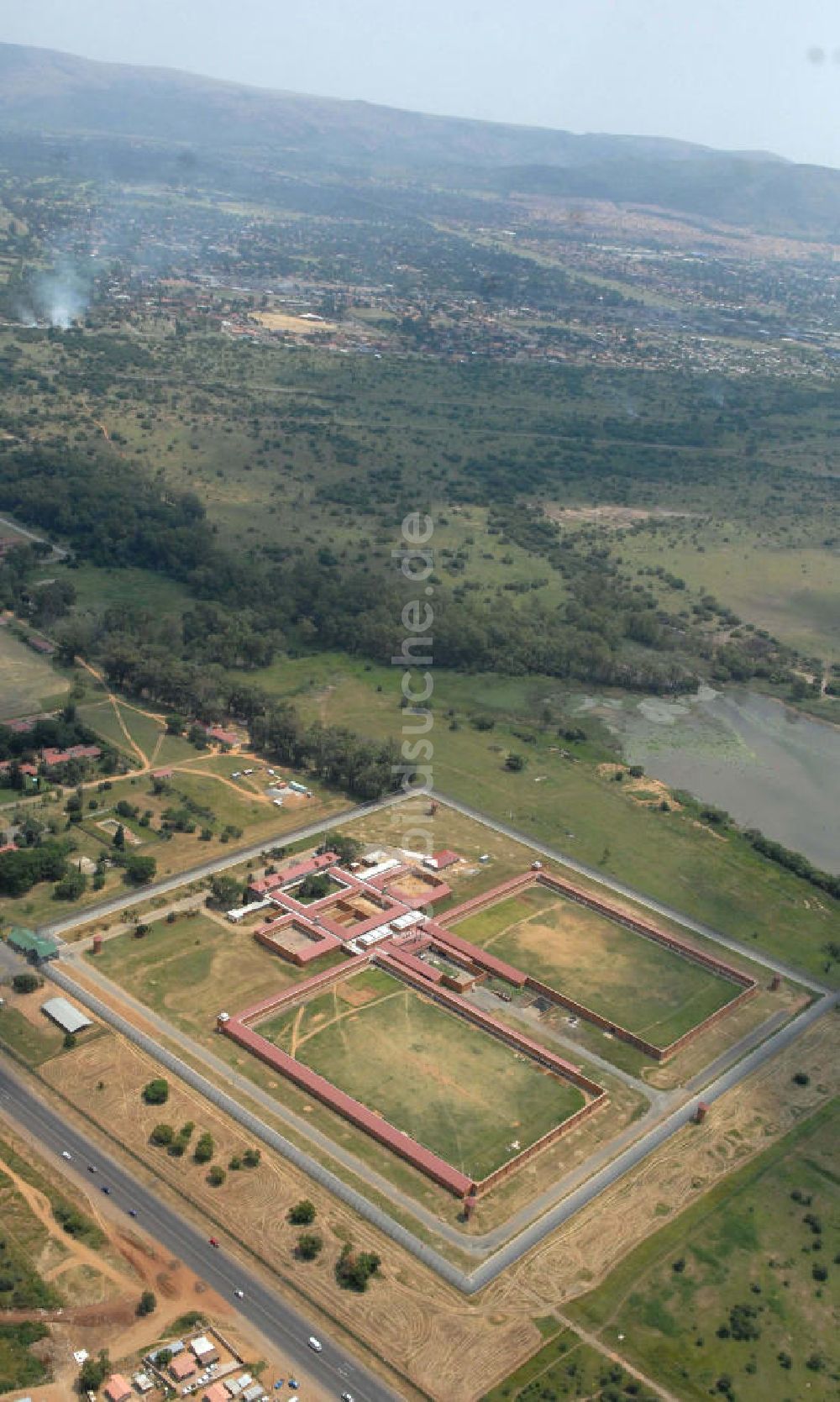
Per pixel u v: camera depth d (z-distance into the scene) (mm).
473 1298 172875
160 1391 155875
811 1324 173875
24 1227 177625
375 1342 165625
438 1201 188250
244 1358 161500
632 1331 170000
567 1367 163750
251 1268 175000
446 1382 160750
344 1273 174375
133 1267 173375
